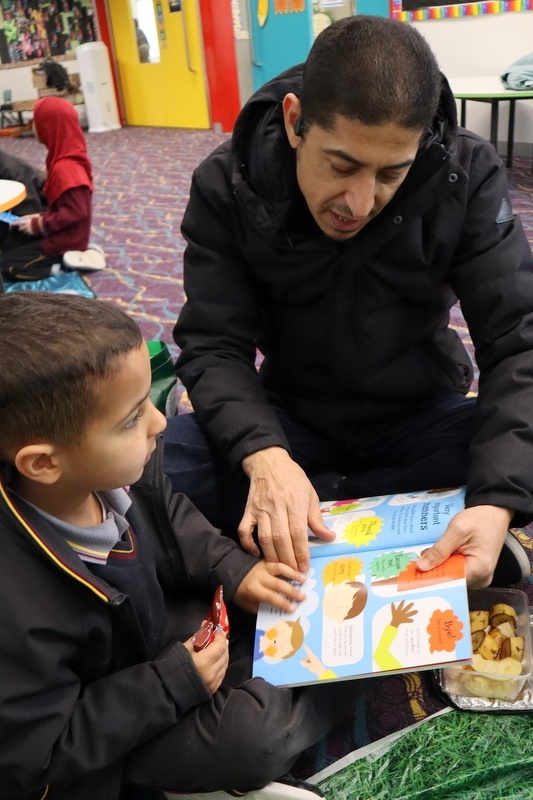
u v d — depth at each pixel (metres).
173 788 0.96
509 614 1.13
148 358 0.87
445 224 1.19
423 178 1.12
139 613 0.97
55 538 0.85
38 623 0.81
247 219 1.24
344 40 0.96
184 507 1.18
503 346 1.18
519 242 1.21
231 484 1.30
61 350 0.78
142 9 7.75
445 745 1.05
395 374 1.33
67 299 0.85
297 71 1.20
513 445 1.09
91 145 7.35
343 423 1.38
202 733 0.93
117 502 0.96
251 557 1.12
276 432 1.21
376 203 1.06
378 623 0.98
